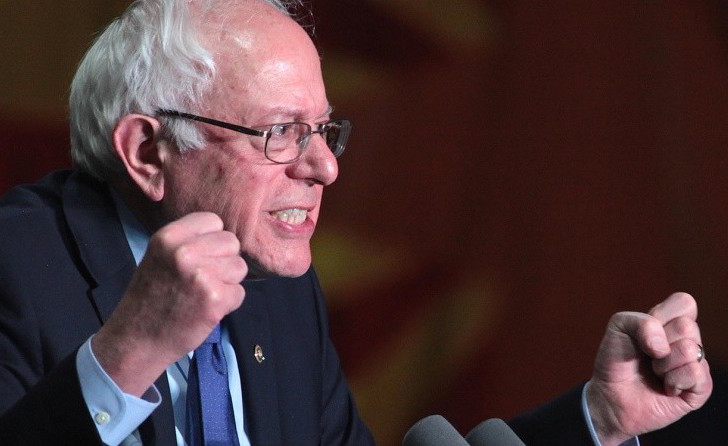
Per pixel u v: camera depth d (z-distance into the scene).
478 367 13.41
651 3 13.38
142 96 5.84
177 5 5.88
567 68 13.38
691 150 13.43
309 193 5.90
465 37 13.20
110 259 5.97
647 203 13.47
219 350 6.09
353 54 12.83
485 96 13.25
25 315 5.60
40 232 5.94
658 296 13.48
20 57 11.54
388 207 13.13
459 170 13.23
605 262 13.48
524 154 13.38
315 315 7.03
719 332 13.34
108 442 4.62
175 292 4.39
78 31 11.65
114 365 4.54
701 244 13.41
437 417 4.85
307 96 5.82
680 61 13.39
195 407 5.92
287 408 6.47
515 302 13.42
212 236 4.44
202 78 5.74
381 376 13.22
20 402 4.70
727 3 13.27
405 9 12.93
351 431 6.96
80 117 6.12
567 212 13.44
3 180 11.53
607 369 5.67
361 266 13.11
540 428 5.92
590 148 13.43
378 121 12.99
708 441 7.27
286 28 5.91
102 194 6.21
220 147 5.76
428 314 13.28
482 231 13.36
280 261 5.87
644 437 10.00
